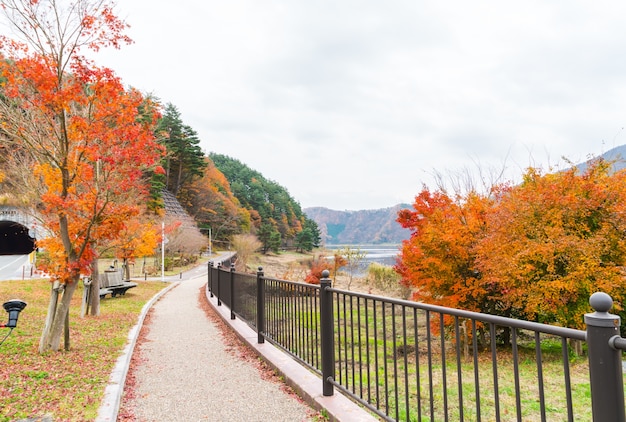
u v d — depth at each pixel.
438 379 7.39
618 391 1.58
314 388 4.50
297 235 112.56
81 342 7.58
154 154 7.52
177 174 72.50
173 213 55.53
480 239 10.69
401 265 13.02
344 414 3.71
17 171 7.97
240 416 4.05
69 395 4.45
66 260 6.96
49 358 6.18
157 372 5.81
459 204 11.52
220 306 12.65
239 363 6.16
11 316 4.51
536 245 9.18
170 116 67.31
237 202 97.00
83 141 6.88
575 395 6.09
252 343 6.89
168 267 41.88
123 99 6.76
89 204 6.84
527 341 11.52
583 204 9.27
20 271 28.44
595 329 1.63
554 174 10.55
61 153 6.87
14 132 6.78
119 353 6.68
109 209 7.21
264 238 90.75
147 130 7.21
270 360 5.77
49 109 6.44
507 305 10.81
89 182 7.06
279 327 6.12
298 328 5.32
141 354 7.02
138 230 13.34
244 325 8.76
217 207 81.00
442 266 10.90
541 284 9.10
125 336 8.27
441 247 11.09
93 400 4.30
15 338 7.41
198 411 4.23
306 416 3.98
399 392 6.23
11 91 6.18
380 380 7.00
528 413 5.32
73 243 7.01
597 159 10.11
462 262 11.06
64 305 6.90
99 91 6.49
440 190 11.70
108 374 5.34
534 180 10.98
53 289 6.94
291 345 5.52
